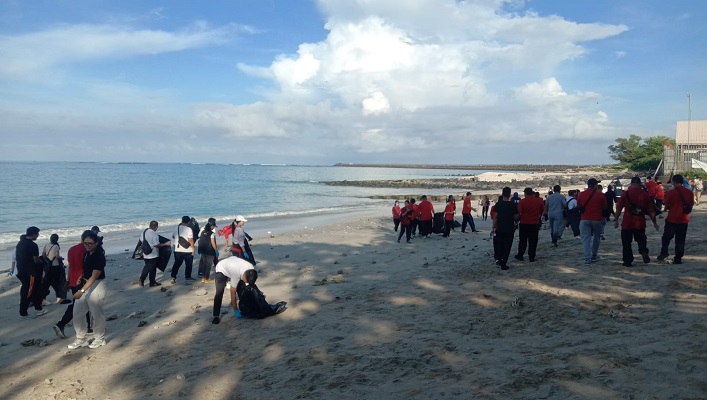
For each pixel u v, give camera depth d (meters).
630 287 7.53
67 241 21.78
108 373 6.09
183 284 11.89
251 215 34.88
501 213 9.95
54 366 6.45
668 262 8.95
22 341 7.45
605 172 114.31
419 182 90.94
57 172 123.62
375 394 4.82
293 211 38.34
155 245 11.59
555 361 5.07
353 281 10.70
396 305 8.11
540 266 10.00
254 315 8.09
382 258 13.98
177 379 5.67
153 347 7.01
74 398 5.38
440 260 12.63
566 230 17.34
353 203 49.62
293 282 11.14
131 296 10.65
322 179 116.81
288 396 4.99
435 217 19.44
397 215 21.36
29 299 9.20
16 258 9.18
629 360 4.82
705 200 25.91
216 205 44.97
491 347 5.75
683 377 4.30
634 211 8.90
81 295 7.04
